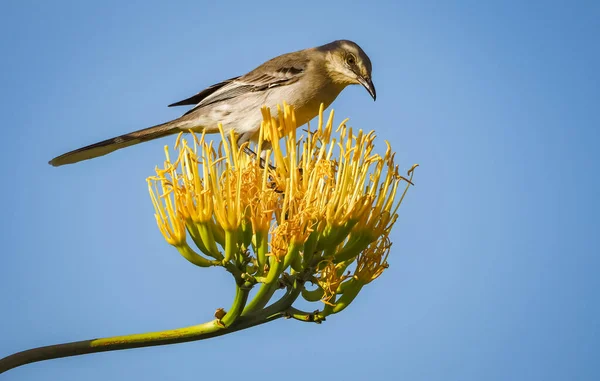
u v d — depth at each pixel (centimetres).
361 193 763
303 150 768
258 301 725
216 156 838
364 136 778
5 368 629
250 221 757
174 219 736
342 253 782
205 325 703
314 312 766
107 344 666
